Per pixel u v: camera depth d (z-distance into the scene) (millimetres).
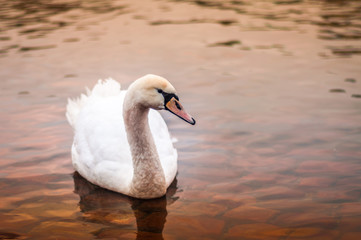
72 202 7406
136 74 13766
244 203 7066
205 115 10648
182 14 23672
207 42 17656
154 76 7332
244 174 7992
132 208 7254
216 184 7727
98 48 17125
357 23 20156
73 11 25500
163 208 7148
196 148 9109
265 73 13672
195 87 12539
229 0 28203
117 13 24469
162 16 23219
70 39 18672
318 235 6133
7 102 11594
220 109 10969
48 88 12656
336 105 10922
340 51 15805
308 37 18000
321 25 20031
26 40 18703
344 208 6793
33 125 10234
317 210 6762
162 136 8727
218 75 13586
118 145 8266
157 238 6246
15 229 6547
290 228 6328
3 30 20750
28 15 24422
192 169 8312
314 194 7219
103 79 13312
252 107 11016
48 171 8383
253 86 12531
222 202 7145
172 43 17641
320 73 13469
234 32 19266
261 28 19875
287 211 6766
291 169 8055
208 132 9781
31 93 12242
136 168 7504
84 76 13680
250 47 16781
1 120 10477
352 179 7629
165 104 7289
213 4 26672
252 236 6168
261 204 7004
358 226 6316
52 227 6605
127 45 17484
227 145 9141
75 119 9664
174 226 6559
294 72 13672
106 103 9164
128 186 7730
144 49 16828
